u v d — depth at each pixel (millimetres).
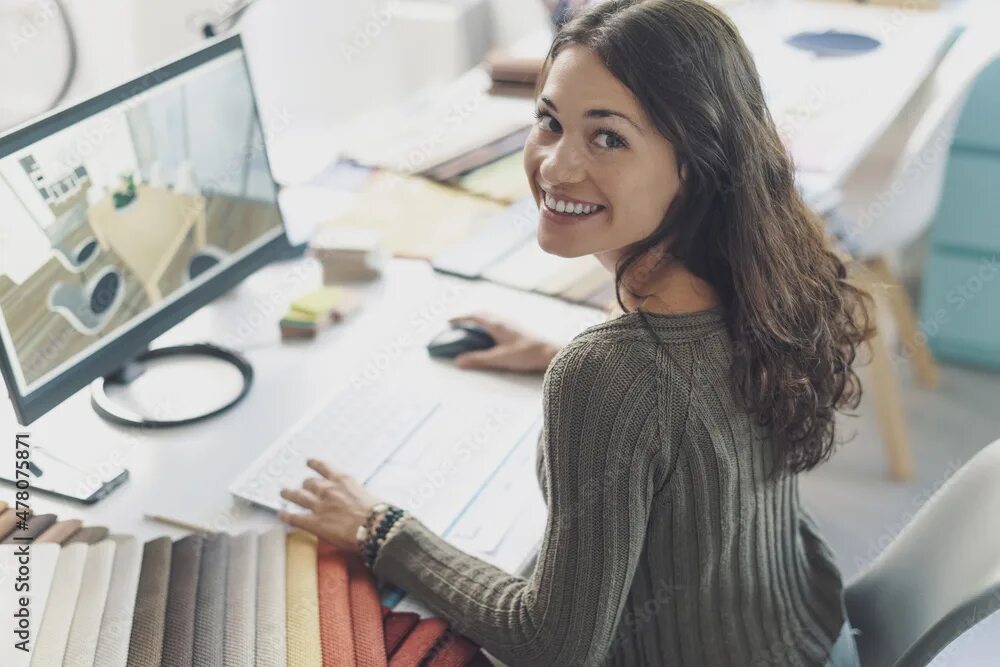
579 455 987
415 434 1375
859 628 1272
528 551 1207
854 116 2129
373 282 1695
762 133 1013
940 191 2359
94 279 1325
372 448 1349
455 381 1481
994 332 2682
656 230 1013
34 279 1246
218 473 1313
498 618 1075
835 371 1108
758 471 1053
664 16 950
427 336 1575
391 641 1098
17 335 1231
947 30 2570
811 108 2172
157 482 1297
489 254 1756
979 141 2492
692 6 970
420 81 3061
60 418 1403
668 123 943
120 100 1329
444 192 1929
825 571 1219
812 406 1047
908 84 2273
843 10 2725
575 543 1009
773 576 1128
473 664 1101
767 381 1007
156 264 1414
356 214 1853
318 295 1600
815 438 1076
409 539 1161
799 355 1040
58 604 1051
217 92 1466
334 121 2969
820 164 1943
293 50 2854
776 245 1024
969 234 2604
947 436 2502
